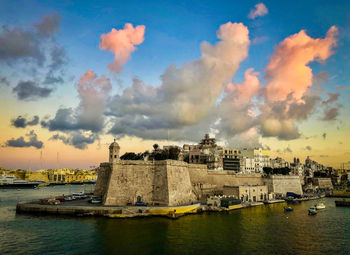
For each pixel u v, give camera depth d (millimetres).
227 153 160625
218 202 89062
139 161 86125
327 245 51906
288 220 74062
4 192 169375
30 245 49219
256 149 177000
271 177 128375
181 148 164875
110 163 84750
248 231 61094
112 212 71812
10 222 64688
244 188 103875
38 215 72312
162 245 50094
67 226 61531
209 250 48188
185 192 90625
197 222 68312
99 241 51625
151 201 82438
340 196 141375
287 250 48938
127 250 47312
